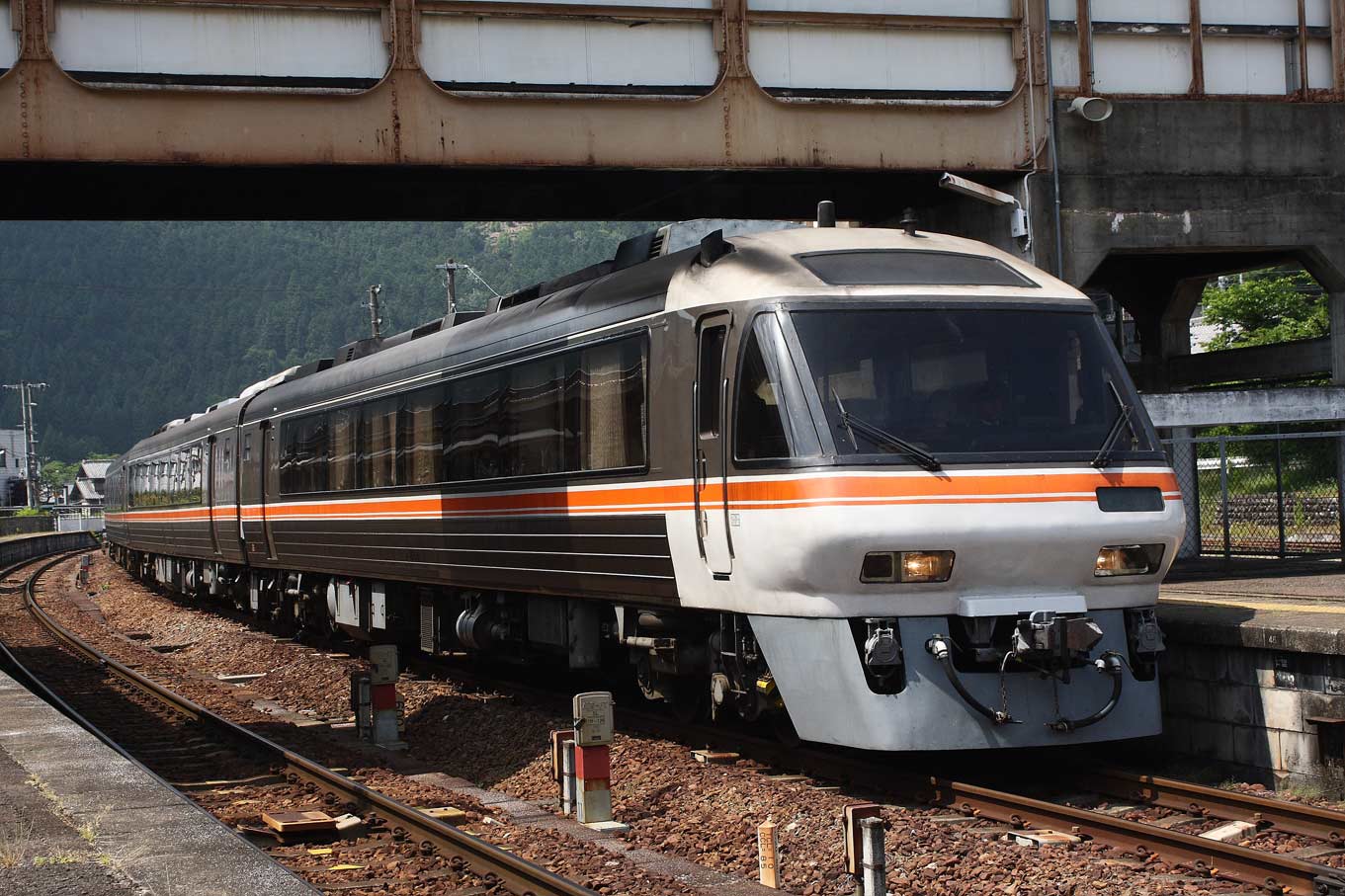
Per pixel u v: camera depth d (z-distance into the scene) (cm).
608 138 1434
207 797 907
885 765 934
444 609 1464
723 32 1455
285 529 1880
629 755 992
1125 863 666
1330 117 1612
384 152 1388
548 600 1209
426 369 1411
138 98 1341
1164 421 1528
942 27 1519
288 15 1384
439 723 1222
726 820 801
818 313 865
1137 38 1578
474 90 1418
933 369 866
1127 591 877
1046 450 859
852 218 1822
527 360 1190
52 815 662
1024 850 690
